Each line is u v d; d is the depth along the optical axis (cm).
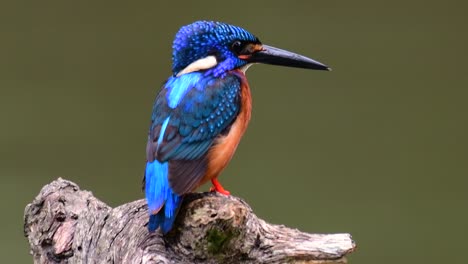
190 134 1041
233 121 1080
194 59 1120
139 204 1027
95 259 1003
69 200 1078
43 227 1058
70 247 1038
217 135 1062
